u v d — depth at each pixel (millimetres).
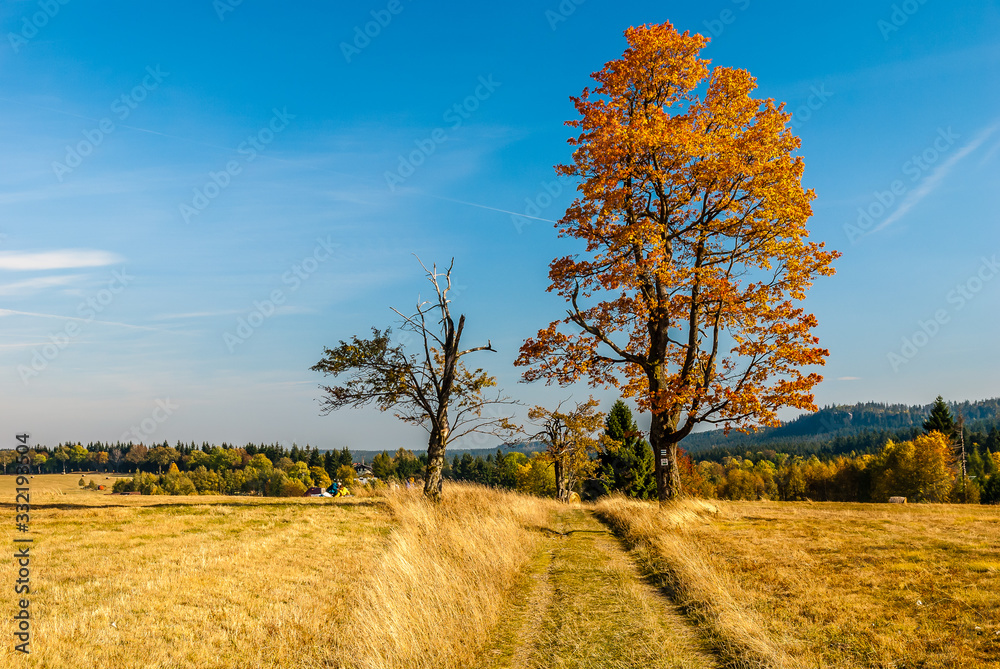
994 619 7578
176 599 9047
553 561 13305
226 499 23781
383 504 21656
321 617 8828
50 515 16266
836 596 9016
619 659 7234
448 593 9492
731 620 8000
